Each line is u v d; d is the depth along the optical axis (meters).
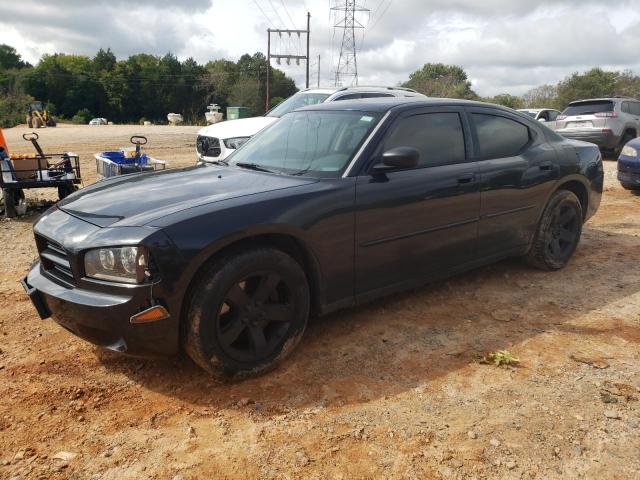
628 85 53.12
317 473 2.38
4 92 65.62
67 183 7.56
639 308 4.25
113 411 2.86
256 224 2.97
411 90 10.05
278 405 2.91
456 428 2.71
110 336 2.81
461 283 4.80
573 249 5.23
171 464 2.45
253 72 108.19
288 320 3.25
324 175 3.49
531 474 2.38
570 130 14.74
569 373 3.25
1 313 4.11
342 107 4.12
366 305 4.29
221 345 2.97
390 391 3.06
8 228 6.86
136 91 93.38
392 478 2.36
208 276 2.87
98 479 2.35
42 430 2.69
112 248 2.73
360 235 3.48
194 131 29.30
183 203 3.04
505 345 3.62
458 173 4.01
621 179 9.02
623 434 2.65
